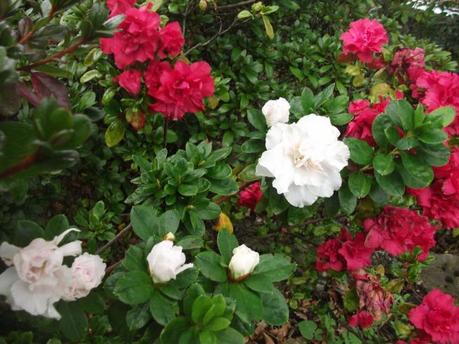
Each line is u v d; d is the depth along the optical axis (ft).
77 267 0.78
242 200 1.46
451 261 2.18
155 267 0.80
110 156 1.70
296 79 2.13
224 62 1.93
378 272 1.60
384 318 1.60
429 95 1.35
